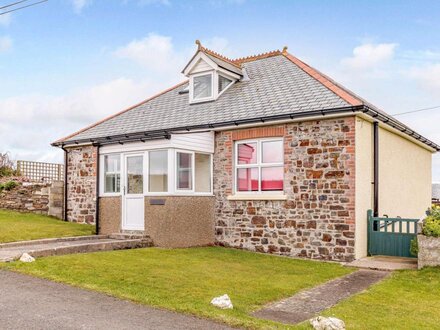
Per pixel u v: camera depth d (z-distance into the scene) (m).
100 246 11.04
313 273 9.43
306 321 5.75
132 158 13.55
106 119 17.81
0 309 5.62
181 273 8.52
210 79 15.23
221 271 9.07
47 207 17.64
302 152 11.87
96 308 5.83
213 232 13.55
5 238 11.39
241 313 5.95
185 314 5.69
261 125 12.58
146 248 11.84
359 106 10.63
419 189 17.58
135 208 13.31
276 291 7.54
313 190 11.62
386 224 11.72
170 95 17.44
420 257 9.65
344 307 6.61
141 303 6.12
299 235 11.80
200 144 13.21
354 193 10.96
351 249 10.90
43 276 7.50
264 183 12.81
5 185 18.47
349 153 11.09
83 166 16.33
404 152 15.52
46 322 5.16
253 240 12.70
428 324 5.90
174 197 12.32
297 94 12.87
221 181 13.54
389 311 6.49
